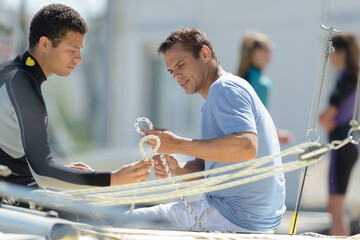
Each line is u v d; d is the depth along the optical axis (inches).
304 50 822.5
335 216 504.4
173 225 296.2
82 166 294.5
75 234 192.9
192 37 295.7
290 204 687.1
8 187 217.0
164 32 964.6
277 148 287.0
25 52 279.4
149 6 976.3
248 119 261.6
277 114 832.9
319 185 670.5
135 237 224.2
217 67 298.4
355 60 505.4
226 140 257.3
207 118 277.4
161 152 264.7
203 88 298.0
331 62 518.0
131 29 996.6
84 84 1566.2
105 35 1018.1
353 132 222.4
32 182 283.9
